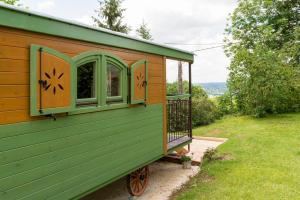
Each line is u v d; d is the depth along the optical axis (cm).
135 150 470
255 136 935
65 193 327
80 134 349
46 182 301
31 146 284
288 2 1780
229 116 1536
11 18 260
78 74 350
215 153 750
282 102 1399
